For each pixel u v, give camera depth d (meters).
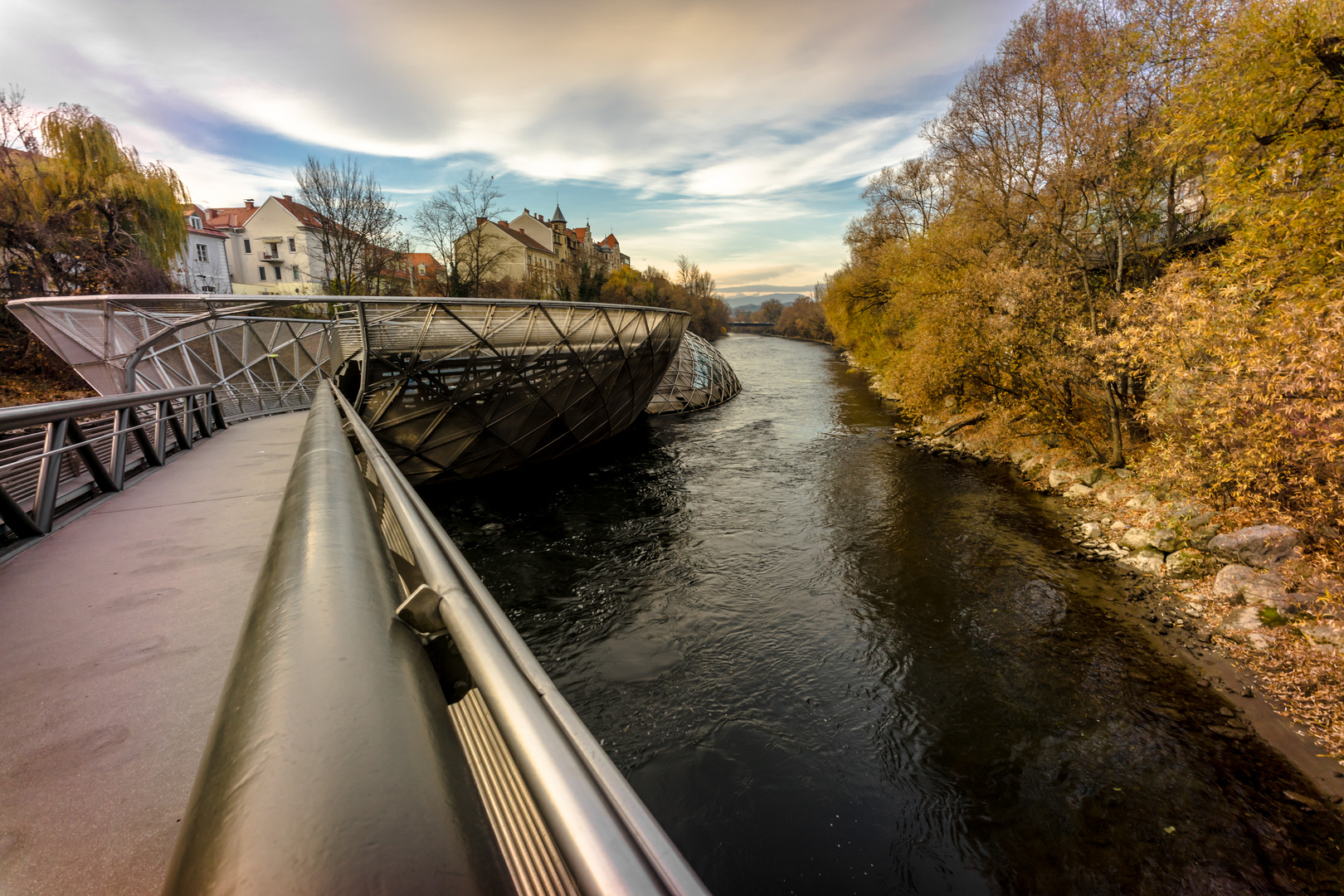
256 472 5.87
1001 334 15.84
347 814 0.47
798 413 30.42
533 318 17.22
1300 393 8.44
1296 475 9.28
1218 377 9.84
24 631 2.29
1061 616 9.52
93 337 14.01
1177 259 12.91
